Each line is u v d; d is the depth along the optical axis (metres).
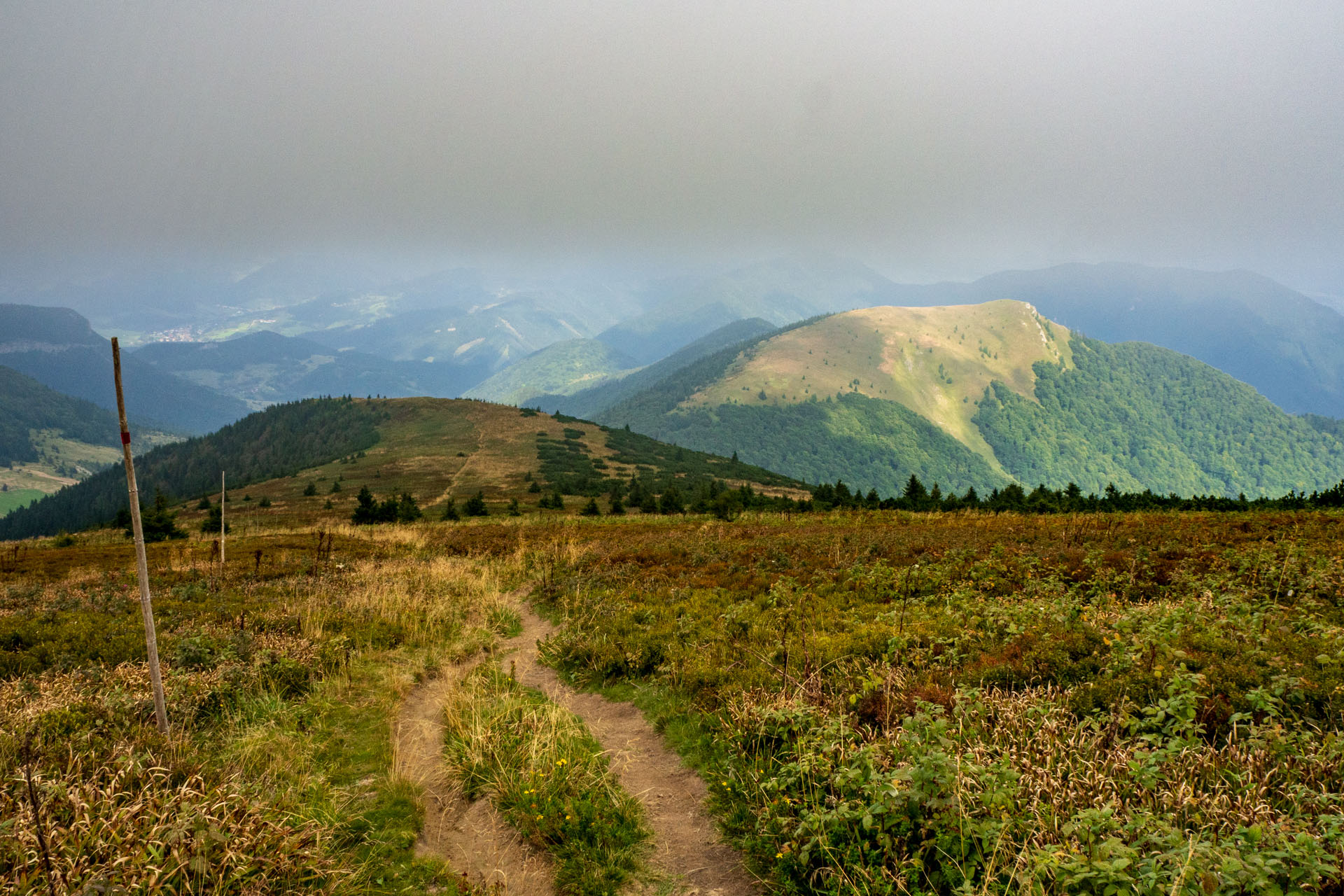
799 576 19.98
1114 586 15.44
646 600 18.53
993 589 16.41
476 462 180.00
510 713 10.20
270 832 6.07
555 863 6.64
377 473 169.50
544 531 48.12
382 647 14.78
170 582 24.81
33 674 11.75
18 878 5.08
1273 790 5.66
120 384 7.04
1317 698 7.39
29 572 35.16
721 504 60.88
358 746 9.52
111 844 5.46
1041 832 5.27
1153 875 4.21
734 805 7.37
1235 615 11.35
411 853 6.83
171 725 9.30
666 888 6.15
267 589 21.78
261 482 183.38
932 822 5.55
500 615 18.53
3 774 6.70
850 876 5.52
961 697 8.10
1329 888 4.35
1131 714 7.65
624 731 10.32
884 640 11.66
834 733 7.54
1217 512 38.91
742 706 9.30
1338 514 30.59
